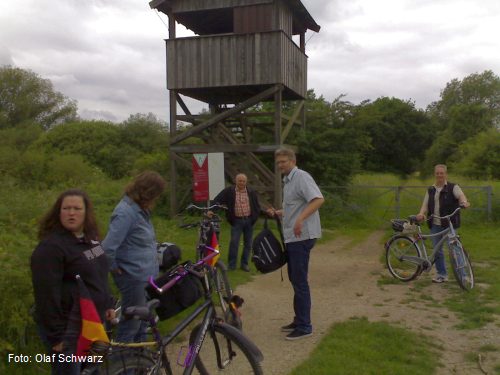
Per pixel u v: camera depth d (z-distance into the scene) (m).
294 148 17.03
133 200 4.09
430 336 5.60
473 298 7.12
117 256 4.09
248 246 9.23
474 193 16.41
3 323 4.32
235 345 3.89
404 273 8.41
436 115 72.94
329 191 17.80
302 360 4.95
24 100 51.16
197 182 12.23
